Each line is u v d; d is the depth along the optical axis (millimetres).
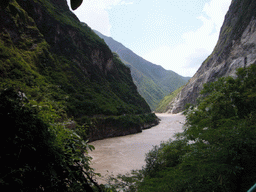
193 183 2717
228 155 2670
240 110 3887
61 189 1199
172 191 3016
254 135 2537
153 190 3416
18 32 29688
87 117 28094
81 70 43344
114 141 26953
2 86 1154
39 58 31375
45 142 1161
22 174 1030
